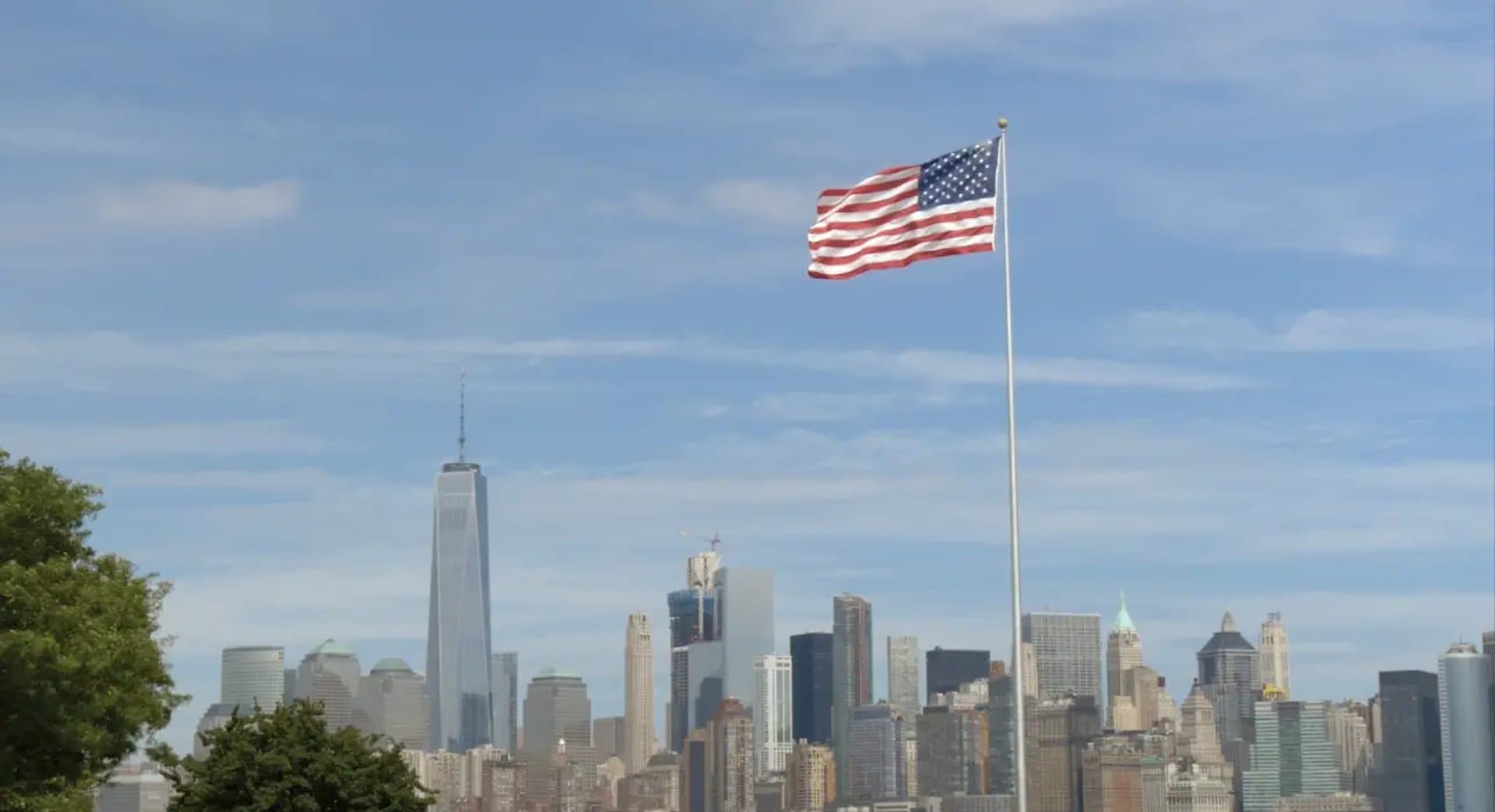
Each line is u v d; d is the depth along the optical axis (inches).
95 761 3085.6
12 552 2982.3
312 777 3794.3
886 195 2962.6
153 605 3388.3
